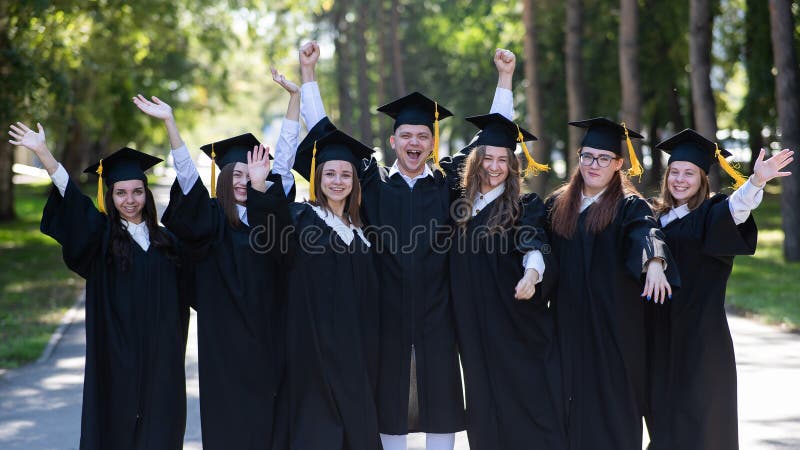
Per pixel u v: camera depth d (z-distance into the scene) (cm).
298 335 723
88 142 5325
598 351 713
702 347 709
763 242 2641
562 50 3741
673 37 3447
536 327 742
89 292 712
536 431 738
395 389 742
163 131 4388
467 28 4538
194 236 714
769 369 1123
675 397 716
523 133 764
